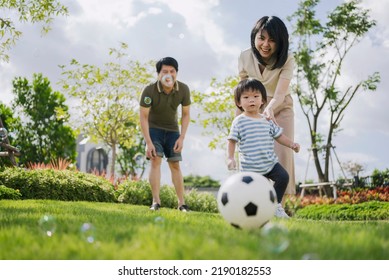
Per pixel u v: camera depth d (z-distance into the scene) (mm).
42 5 10359
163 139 6395
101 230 2959
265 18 5691
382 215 10797
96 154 30391
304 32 19719
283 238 2209
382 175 19016
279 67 5758
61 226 3139
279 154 5832
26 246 2432
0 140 11352
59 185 10039
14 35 10336
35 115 21703
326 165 18938
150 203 11312
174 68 6148
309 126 19828
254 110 5215
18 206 6066
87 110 16938
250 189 3184
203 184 33656
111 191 11117
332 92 18953
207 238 2461
